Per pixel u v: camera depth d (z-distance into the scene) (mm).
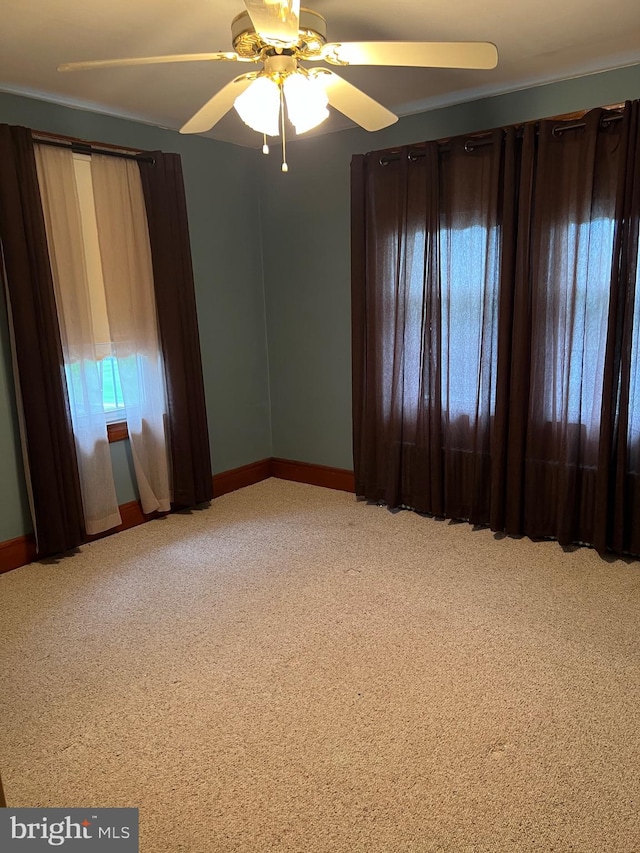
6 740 1944
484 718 1975
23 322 2916
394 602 2691
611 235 2859
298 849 1542
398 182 3438
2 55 2514
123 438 3562
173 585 2920
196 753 1871
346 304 3969
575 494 3139
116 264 3340
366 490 3910
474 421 3389
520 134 3004
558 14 2291
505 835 1562
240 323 4250
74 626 2584
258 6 1465
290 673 2232
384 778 1751
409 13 2258
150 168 3430
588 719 1956
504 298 3129
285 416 4473
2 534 3090
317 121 2002
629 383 2875
